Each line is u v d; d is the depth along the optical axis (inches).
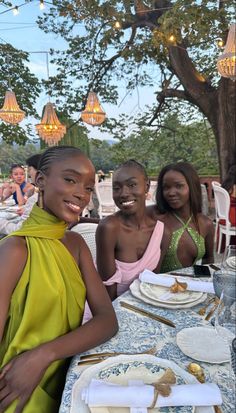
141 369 30.7
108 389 26.8
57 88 339.3
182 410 25.9
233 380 30.2
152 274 53.9
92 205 218.5
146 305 46.2
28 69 368.5
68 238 39.4
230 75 154.9
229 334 33.4
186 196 65.8
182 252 65.9
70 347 31.9
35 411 29.4
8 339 31.0
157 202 69.9
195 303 46.3
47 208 34.0
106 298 39.7
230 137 242.5
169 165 69.2
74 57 321.4
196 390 27.0
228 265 61.6
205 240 70.3
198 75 263.6
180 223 66.3
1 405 28.6
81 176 32.8
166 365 31.4
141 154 382.6
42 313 31.7
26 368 29.0
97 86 338.3
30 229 33.6
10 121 255.4
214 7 180.1
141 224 58.0
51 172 32.8
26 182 209.8
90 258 41.0
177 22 172.7
